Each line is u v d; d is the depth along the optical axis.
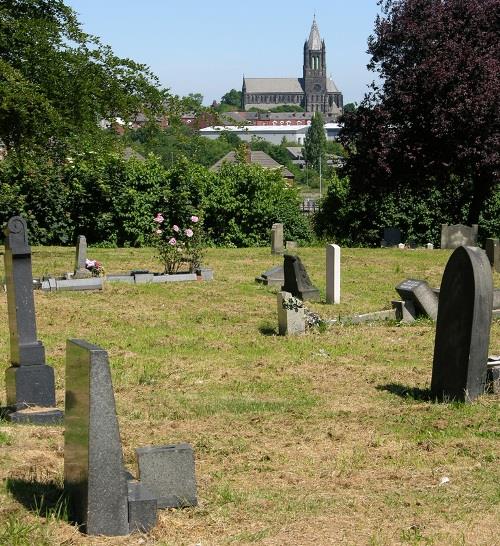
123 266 29.22
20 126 28.41
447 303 11.89
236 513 7.67
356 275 27.48
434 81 39.91
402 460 9.32
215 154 89.56
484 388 11.93
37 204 38.44
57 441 9.36
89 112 29.80
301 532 7.25
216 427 10.73
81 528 7.08
